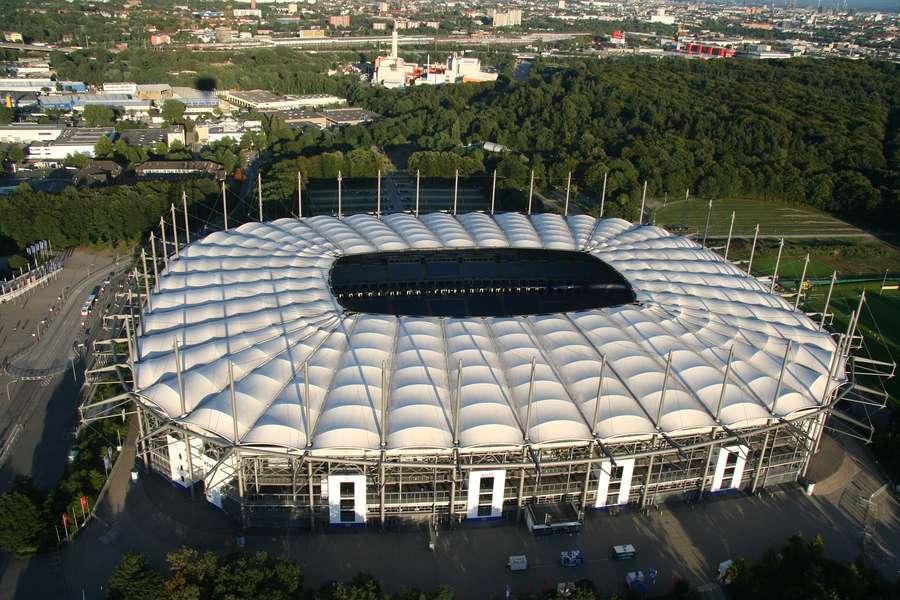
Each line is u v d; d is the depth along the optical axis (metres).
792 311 175.88
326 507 132.50
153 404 137.50
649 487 140.88
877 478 153.12
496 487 133.25
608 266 183.75
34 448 155.88
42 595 117.69
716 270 185.88
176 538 130.12
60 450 155.62
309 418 127.19
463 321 152.75
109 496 139.75
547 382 136.00
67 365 192.00
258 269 172.12
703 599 120.81
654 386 137.38
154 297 164.25
